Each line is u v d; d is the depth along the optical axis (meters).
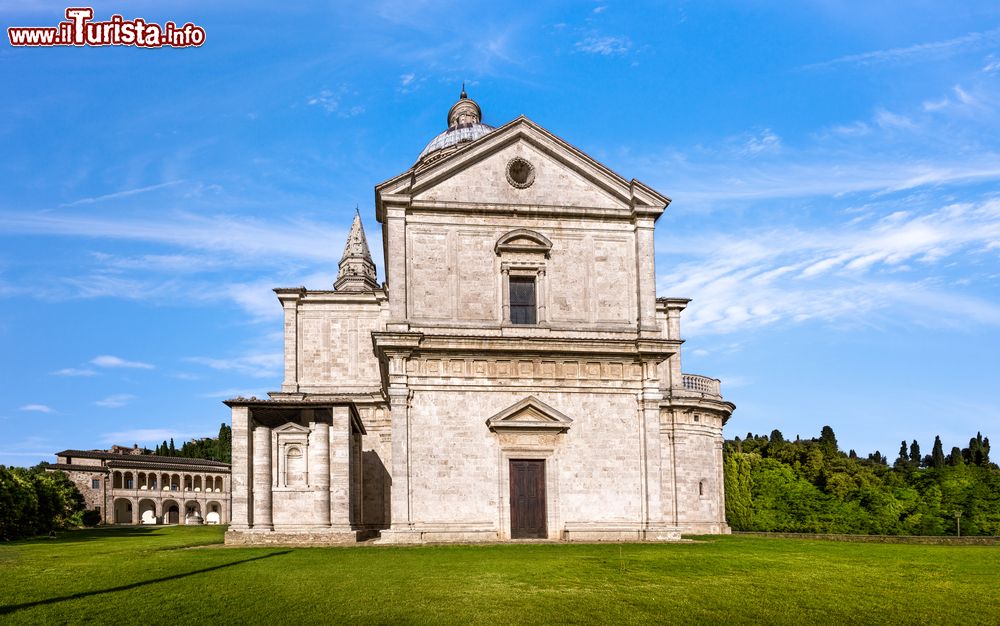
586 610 21.31
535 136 49.69
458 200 48.38
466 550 37.53
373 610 21.05
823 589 25.12
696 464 63.03
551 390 46.88
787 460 93.94
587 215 49.34
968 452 151.38
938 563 31.97
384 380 54.00
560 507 45.75
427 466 45.00
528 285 48.75
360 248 94.56
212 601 22.56
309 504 43.81
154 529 81.56
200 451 181.75
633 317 48.91
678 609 21.69
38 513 62.53
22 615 20.91
